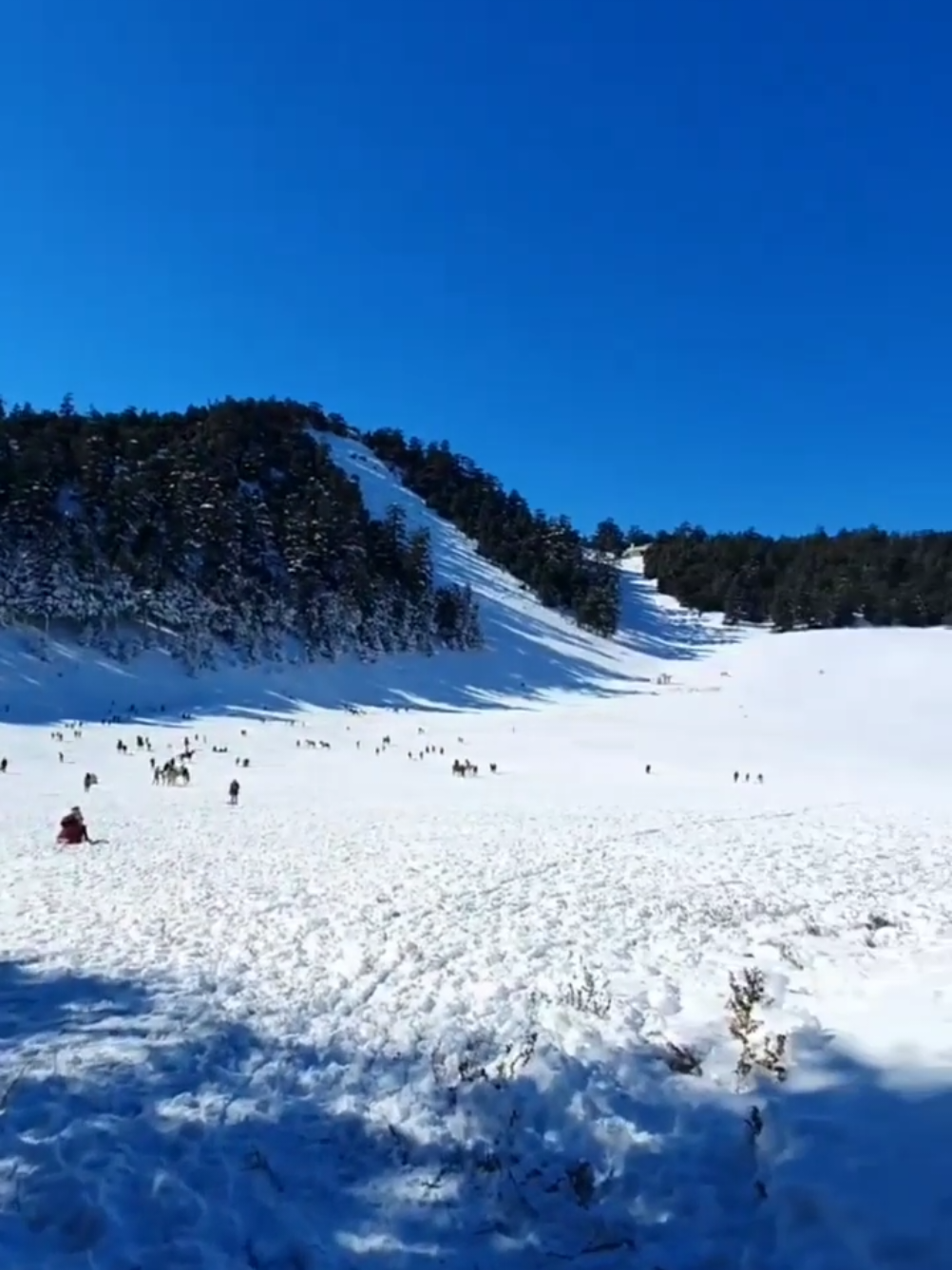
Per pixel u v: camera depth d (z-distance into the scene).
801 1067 5.16
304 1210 3.99
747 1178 4.07
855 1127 4.19
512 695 95.81
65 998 7.54
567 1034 6.44
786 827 24.66
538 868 16.34
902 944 9.20
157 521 102.88
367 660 95.56
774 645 115.19
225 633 88.94
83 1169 4.18
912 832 23.17
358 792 37.12
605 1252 3.62
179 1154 4.48
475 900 13.00
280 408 177.75
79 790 35.44
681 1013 7.03
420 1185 4.23
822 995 6.98
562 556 149.25
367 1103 5.29
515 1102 5.05
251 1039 6.54
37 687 69.00
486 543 157.38
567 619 133.38
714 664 112.88
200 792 35.94
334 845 20.16
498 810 29.97
